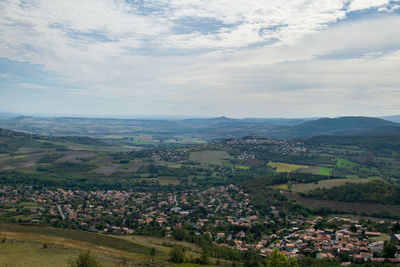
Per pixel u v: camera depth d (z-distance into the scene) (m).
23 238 76.06
